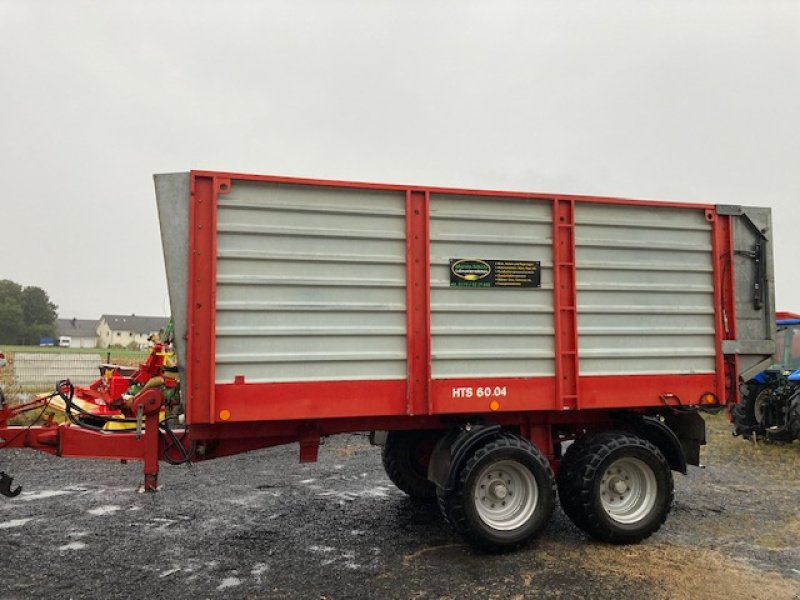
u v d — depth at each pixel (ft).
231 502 19.72
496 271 15.69
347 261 14.71
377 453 28.40
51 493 20.68
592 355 16.26
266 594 12.67
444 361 15.20
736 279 17.63
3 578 13.41
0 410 15.14
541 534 16.35
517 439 15.57
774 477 23.75
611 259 16.60
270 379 14.08
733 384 17.43
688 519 18.17
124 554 14.92
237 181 14.07
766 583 13.30
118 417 17.49
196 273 13.71
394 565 14.32
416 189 15.15
